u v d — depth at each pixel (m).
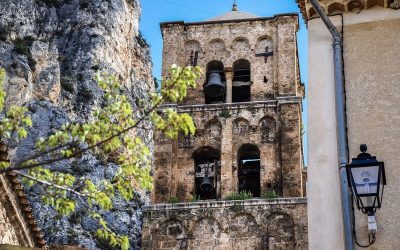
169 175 33.94
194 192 33.78
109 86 14.48
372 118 14.77
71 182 14.03
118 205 56.16
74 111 67.62
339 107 14.72
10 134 13.95
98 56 75.19
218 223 31.92
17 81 64.00
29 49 68.56
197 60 37.53
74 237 50.66
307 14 16.59
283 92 35.78
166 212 32.38
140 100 14.71
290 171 33.44
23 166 12.26
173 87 13.66
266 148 34.47
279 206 31.88
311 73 15.74
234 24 38.34
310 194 14.25
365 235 13.38
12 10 71.75
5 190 21.02
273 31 38.00
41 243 25.08
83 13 78.62
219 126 35.31
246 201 32.12
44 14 76.06
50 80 67.75
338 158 14.49
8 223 22.00
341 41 15.61
